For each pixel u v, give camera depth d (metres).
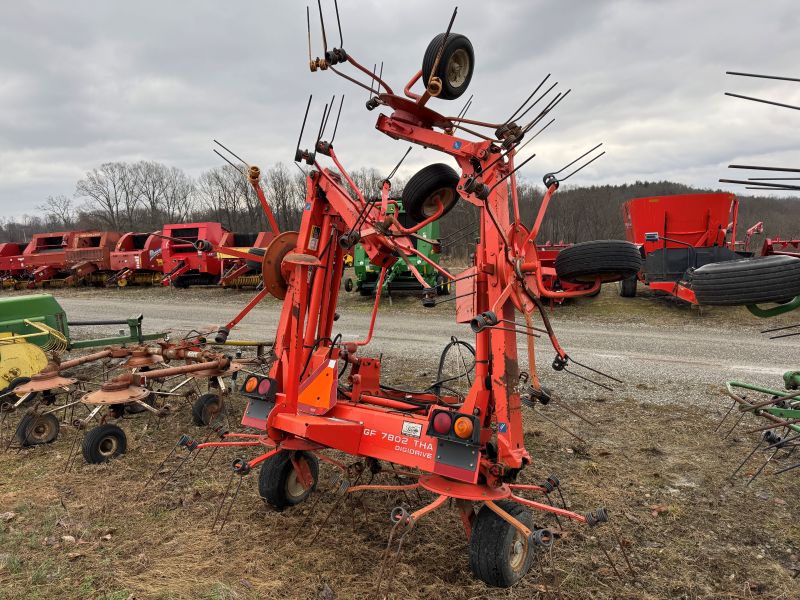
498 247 3.40
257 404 4.25
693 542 3.87
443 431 3.29
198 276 23.08
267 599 3.11
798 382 5.48
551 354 10.48
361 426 3.82
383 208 4.14
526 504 3.19
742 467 5.18
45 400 6.30
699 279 3.00
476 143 3.56
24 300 7.91
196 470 5.05
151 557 3.56
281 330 4.27
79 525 3.99
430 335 12.55
